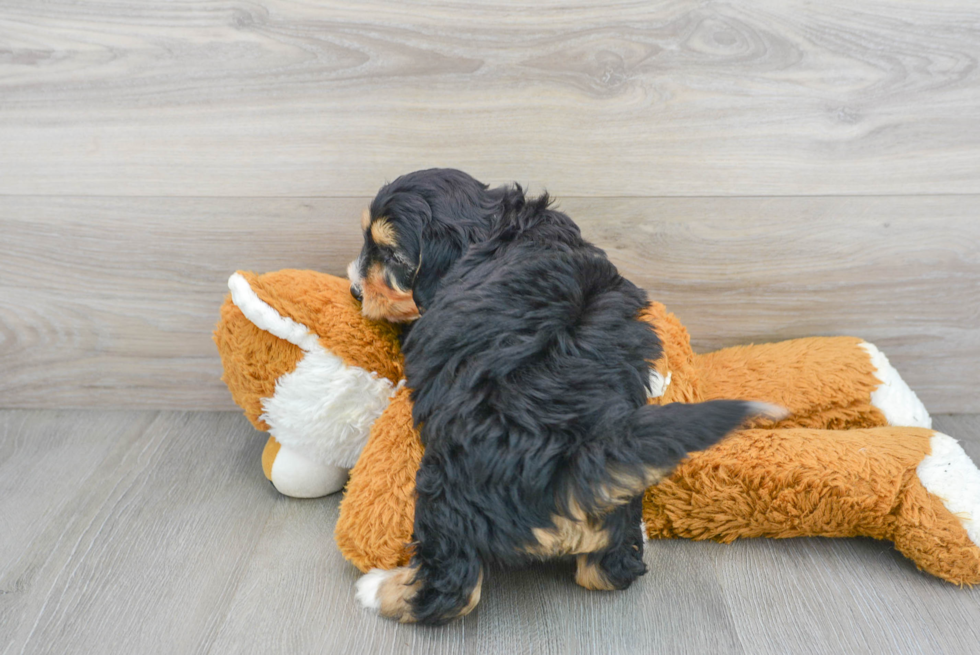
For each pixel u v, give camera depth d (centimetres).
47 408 193
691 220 175
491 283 121
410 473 130
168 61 164
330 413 146
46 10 160
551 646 121
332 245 178
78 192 174
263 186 173
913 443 142
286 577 136
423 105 166
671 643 122
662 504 143
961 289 178
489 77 164
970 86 163
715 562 141
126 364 191
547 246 128
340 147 170
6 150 170
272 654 119
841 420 164
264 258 180
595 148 169
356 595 131
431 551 119
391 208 136
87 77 165
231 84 165
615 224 175
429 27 161
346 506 134
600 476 104
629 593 133
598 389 111
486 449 110
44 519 151
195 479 167
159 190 174
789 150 168
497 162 171
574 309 119
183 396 193
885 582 135
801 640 122
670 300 182
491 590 134
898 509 136
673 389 147
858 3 157
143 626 124
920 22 159
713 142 168
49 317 185
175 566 139
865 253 176
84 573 136
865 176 170
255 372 147
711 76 163
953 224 173
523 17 159
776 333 185
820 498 137
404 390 137
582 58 162
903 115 165
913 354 185
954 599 131
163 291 183
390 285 138
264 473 164
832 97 164
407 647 121
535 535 112
